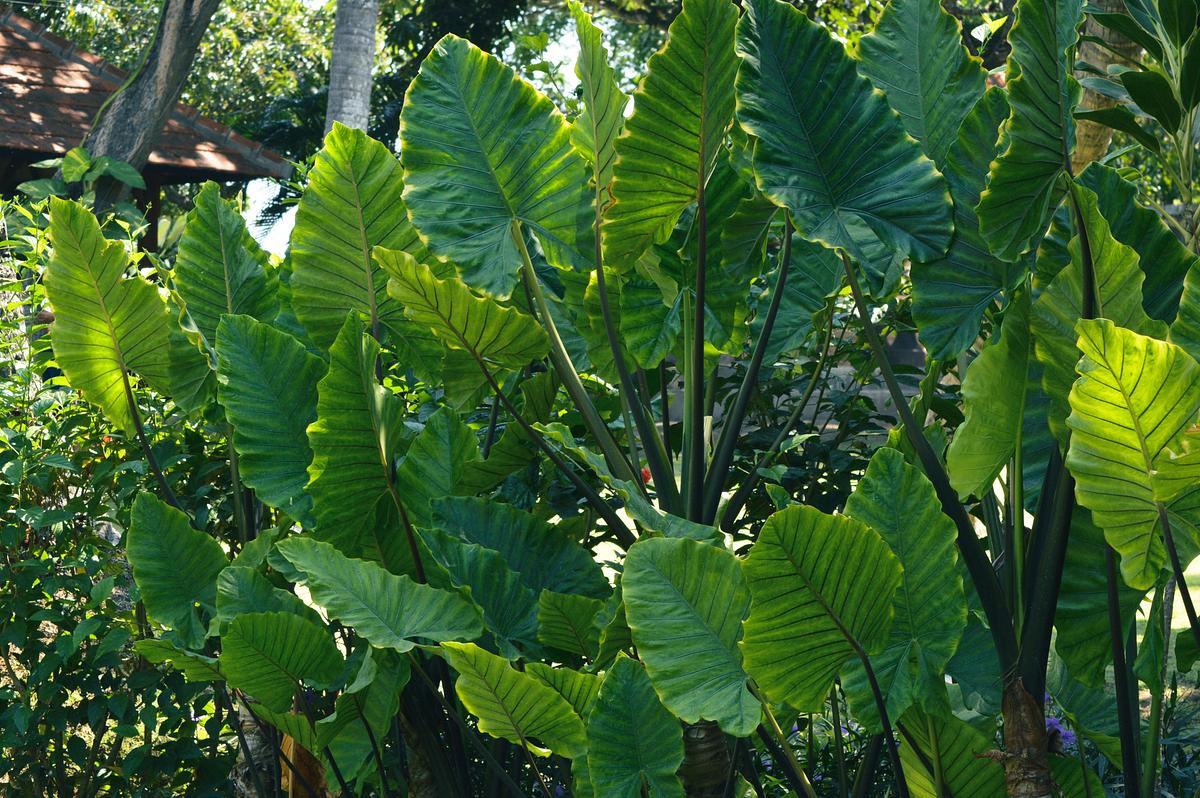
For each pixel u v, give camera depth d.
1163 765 3.40
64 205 3.10
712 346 3.22
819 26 2.58
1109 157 2.71
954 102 2.99
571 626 2.74
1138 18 2.75
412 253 3.39
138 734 3.60
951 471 2.48
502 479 3.43
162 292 3.44
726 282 3.14
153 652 2.72
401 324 3.50
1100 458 2.01
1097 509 2.07
